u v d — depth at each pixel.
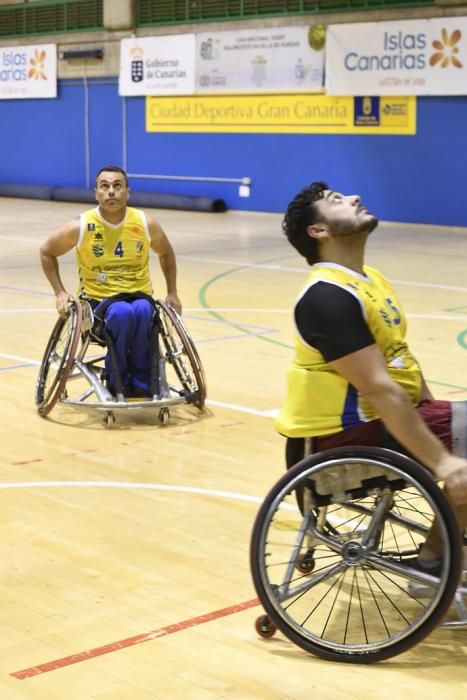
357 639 3.14
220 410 6.00
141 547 3.90
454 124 16.05
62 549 3.87
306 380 3.08
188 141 19.56
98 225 5.80
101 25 20.41
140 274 5.94
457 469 2.88
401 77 16.39
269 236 15.59
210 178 19.36
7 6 22.11
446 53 15.80
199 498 4.48
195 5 18.94
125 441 5.38
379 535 3.10
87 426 5.68
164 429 5.62
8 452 5.16
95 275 5.86
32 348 7.68
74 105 21.30
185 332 5.79
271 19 17.89
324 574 3.10
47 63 21.53
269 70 18.08
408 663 3.00
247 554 3.84
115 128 20.69
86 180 21.42
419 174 16.58
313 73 17.48
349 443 3.10
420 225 16.72
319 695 2.80
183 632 3.18
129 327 5.71
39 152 22.22
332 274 3.07
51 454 5.13
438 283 10.97
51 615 3.29
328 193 3.15
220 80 18.80
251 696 2.79
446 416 3.10
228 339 8.05
